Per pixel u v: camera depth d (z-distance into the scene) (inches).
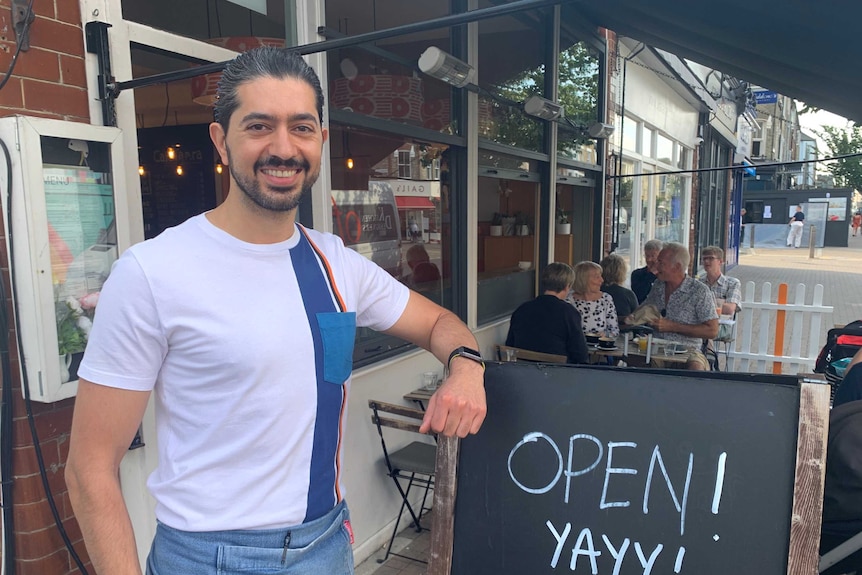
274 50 47.1
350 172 123.8
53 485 77.3
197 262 45.2
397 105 134.9
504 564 57.2
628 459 55.4
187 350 44.3
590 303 191.8
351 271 54.9
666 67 331.3
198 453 45.7
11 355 74.0
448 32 154.0
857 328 125.9
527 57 197.6
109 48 80.3
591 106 259.8
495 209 200.2
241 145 45.1
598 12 194.4
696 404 54.4
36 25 72.8
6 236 71.4
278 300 47.0
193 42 93.0
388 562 123.1
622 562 54.3
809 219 1035.9
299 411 47.0
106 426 43.6
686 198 459.2
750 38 140.9
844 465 67.2
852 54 129.7
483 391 52.9
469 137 160.6
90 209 76.9
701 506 53.0
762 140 903.7
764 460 51.8
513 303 205.9
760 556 51.1
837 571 69.0
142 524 88.0
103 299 43.9
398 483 129.0
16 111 71.6
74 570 80.0
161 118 185.8
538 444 57.7
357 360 123.8
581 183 254.1
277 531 47.0
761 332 239.9
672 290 186.9
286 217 48.1
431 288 156.5
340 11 119.7
